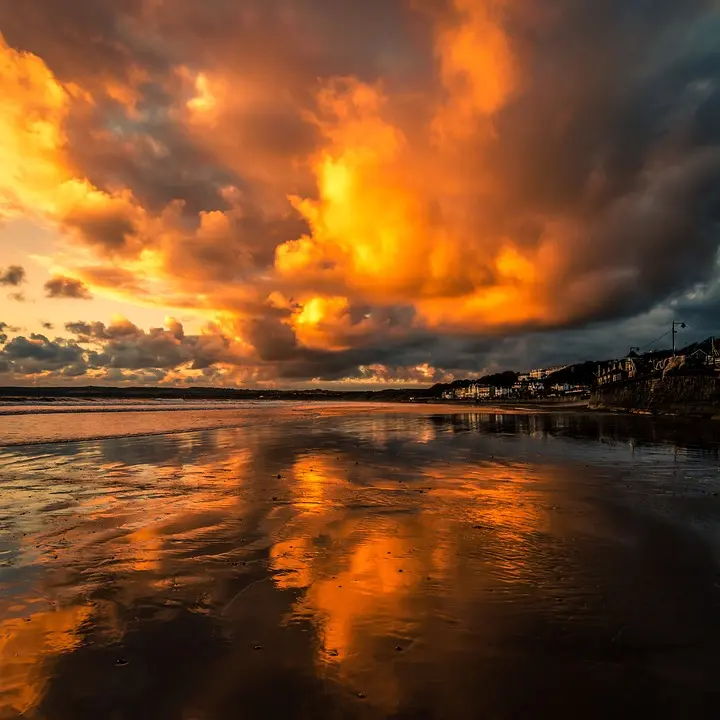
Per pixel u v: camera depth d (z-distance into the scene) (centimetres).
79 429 2939
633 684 400
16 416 4341
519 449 1942
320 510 965
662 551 716
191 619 518
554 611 529
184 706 376
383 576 630
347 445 2102
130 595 578
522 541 766
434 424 3600
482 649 455
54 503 1034
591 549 725
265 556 708
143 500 1060
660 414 4662
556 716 361
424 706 373
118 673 420
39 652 452
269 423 3734
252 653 450
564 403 10156
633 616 516
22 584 611
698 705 375
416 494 1106
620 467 1474
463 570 646
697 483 1227
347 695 388
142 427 3145
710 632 483
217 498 1074
